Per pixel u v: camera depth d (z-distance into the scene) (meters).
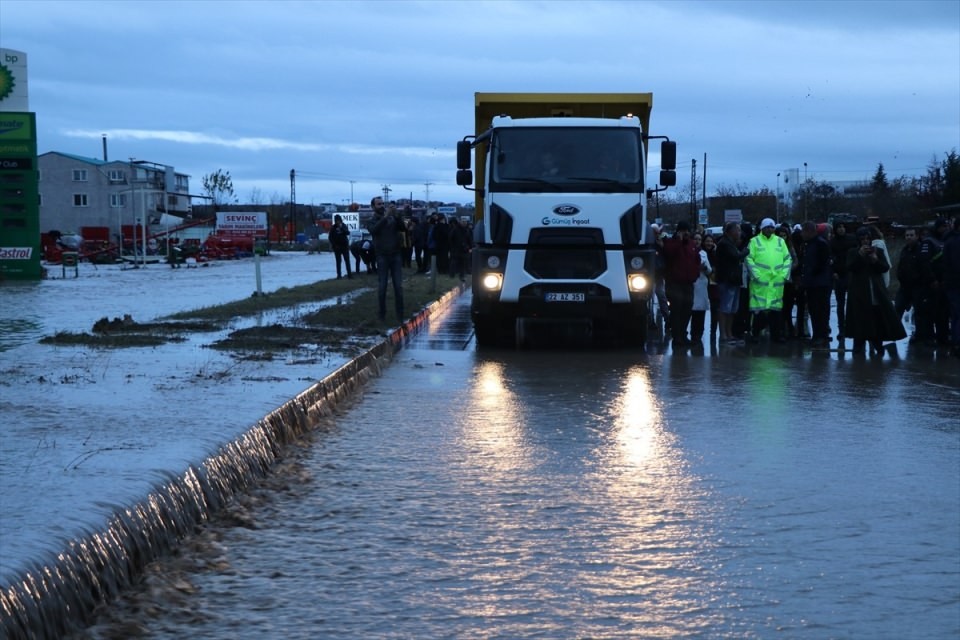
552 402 12.05
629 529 6.83
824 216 86.62
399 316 19.86
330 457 8.99
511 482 8.11
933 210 75.62
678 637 5.00
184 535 6.36
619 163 17.61
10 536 4.99
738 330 20.42
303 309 22.39
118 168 121.44
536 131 17.70
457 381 13.84
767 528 6.89
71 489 6.03
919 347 18.97
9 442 7.55
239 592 5.53
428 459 8.92
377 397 12.43
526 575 5.89
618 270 17.45
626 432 10.20
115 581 5.28
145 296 30.28
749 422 10.81
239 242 75.31
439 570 5.96
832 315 25.80
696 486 8.02
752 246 19.33
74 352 13.85
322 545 6.41
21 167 41.69
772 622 5.20
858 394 12.89
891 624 5.20
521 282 17.48
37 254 42.03
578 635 5.01
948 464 8.89
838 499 7.68
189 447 7.39
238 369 12.16
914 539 6.68
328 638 4.92
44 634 4.44
